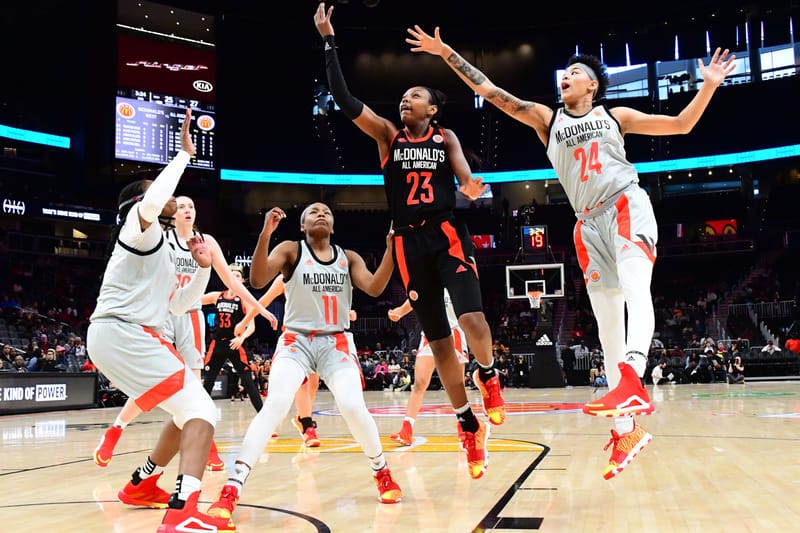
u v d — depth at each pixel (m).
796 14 27.19
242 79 29.62
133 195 3.25
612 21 29.31
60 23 25.28
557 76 30.45
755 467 4.38
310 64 30.16
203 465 2.87
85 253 26.45
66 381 13.66
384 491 3.53
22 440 7.45
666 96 30.69
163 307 3.13
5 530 3.04
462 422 3.83
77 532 2.98
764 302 27.12
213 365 6.91
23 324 22.38
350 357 3.81
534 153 31.12
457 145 3.85
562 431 7.11
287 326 3.79
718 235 30.62
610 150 3.60
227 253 29.88
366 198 33.25
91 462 5.46
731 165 30.84
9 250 24.64
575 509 3.21
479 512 3.21
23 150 26.98
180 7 25.34
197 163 24.52
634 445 3.26
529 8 29.03
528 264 20.22
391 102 30.67
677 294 30.36
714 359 21.58
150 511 3.47
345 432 8.01
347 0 25.41
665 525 2.86
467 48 30.92
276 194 32.03
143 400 2.96
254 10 27.34
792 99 28.08
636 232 3.44
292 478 4.42
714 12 28.23
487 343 3.60
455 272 3.67
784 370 22.59
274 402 3.45
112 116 23.44
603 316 3.69
